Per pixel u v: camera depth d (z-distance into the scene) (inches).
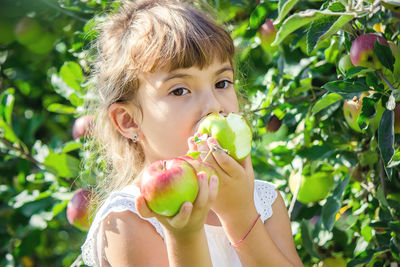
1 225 122.8
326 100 71.0
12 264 125.5
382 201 77.1
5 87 144.6
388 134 64.7
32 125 127.0
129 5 78.3
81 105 109.3
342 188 78.5
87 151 102.3
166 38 67.9
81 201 101.4
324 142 86.7
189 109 66.4
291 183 91.4
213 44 68.3
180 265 51.8
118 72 73.5
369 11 66.2
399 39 73.2
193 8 74.8
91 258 72.1
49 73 141.7
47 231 137.3
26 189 118.0
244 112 89.4
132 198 67.3
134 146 80.0
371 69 68.7
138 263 64.2
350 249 85.9
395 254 73.6
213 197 51.9
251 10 100.2
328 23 66.7
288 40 89.4
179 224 50.0
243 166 62.2
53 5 94.5
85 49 106.7
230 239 64.3
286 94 90.7
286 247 77.9
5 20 54.3
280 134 94.4
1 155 126.5
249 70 100.8
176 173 50.6
